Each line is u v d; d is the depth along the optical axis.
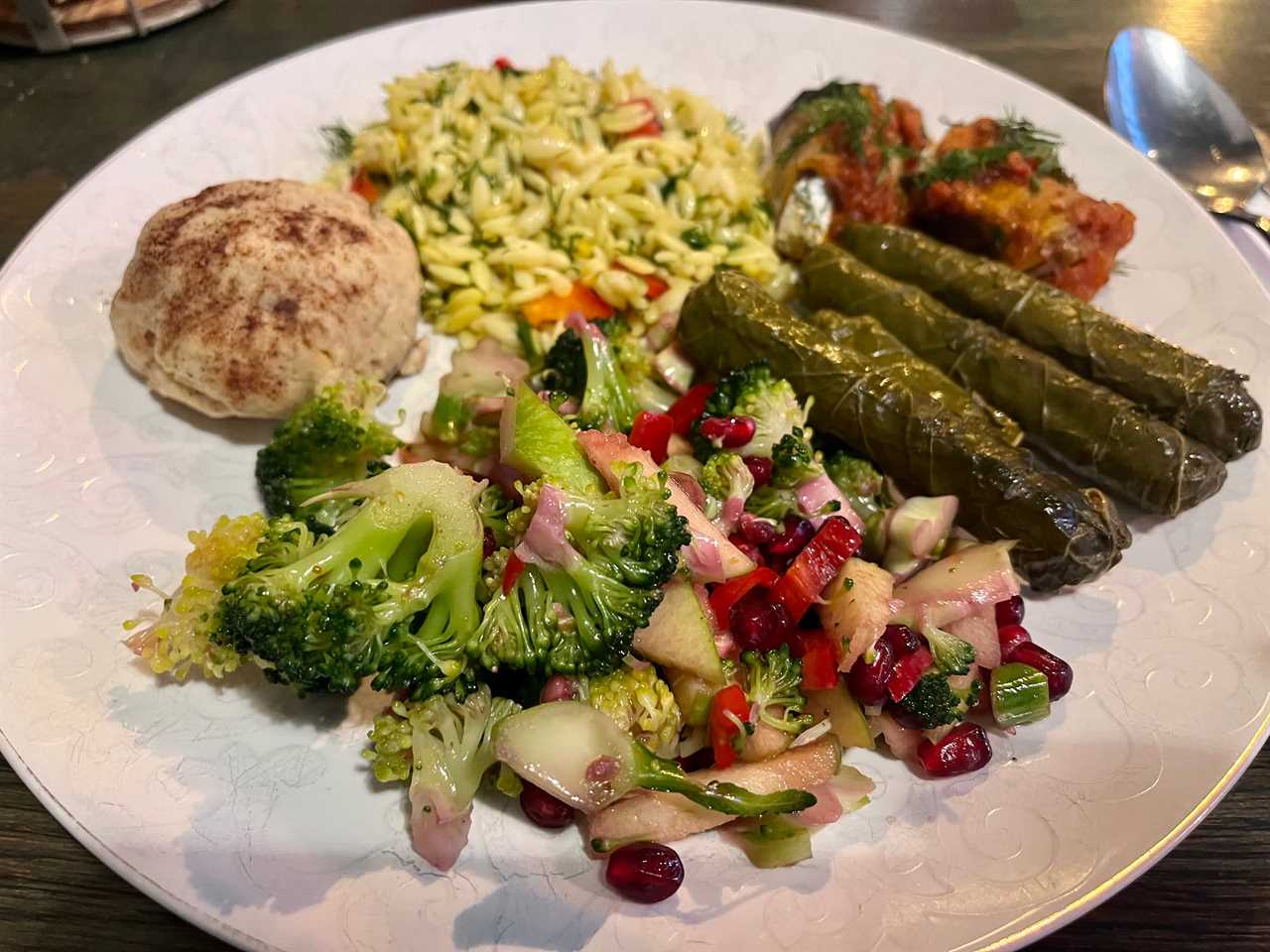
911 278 0.23
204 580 0.16
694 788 0.15
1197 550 0.19
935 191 0.24
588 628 0.15
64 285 0.21
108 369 0.20
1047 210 0.23
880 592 0.17
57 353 0.20
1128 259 0.24
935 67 0.27
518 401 0.17
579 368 0.20
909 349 0.22
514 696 0.16
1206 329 0.22
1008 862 0.15
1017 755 0.17
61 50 0.29
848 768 0.16
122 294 0.20
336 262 0.20
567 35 0.27
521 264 0.22
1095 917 0.16
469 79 0.24
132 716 0.16
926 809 0.16
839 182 0.24
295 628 0.15
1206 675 0.17
